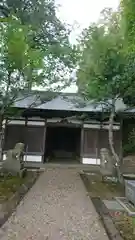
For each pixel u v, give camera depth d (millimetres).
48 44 10445
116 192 7754
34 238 3926
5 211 5285
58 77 9344
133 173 12586
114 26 8047
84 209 5766
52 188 7945
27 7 9688
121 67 8094
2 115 8930
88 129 15016
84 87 9516
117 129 14938
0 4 8492
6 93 8445
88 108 14289
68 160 17203
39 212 5363
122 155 14562
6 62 7707
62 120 14992
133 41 6602
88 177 10445
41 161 14578
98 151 14773
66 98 12656
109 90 8422
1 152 14148
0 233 4062
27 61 7785
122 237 4141
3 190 7238
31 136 14805
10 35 7230
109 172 9711
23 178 9414
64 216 5176
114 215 5363
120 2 6484
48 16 10969
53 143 19891
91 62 8688
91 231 4375
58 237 4027
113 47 8117
